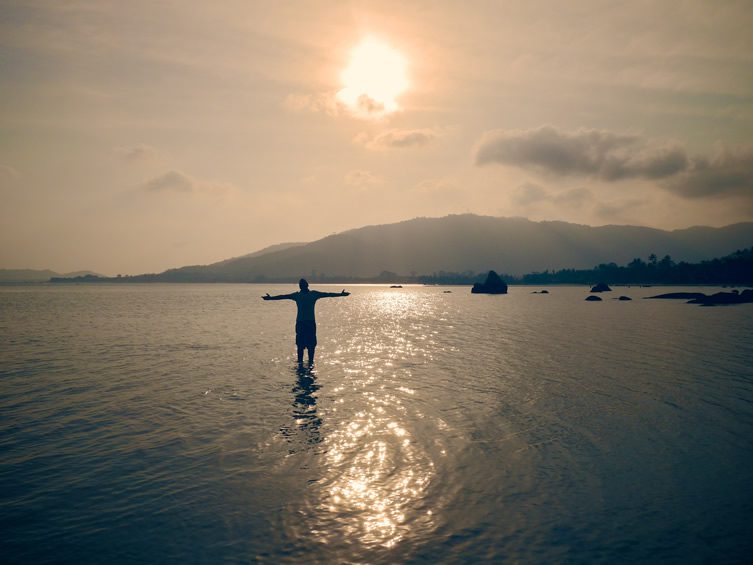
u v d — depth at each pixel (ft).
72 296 450.30
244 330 110.73
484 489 23.29
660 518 20.25
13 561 17.24
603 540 18.49
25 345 81.92
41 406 39.88
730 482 23.93
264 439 31.04
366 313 188.75
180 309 215.31
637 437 31.19
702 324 121.39
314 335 60.75
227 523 20.10
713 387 46.52
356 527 19.71
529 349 75.51
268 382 49.78
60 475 25.35
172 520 20.39
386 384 48.44
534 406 39.29
